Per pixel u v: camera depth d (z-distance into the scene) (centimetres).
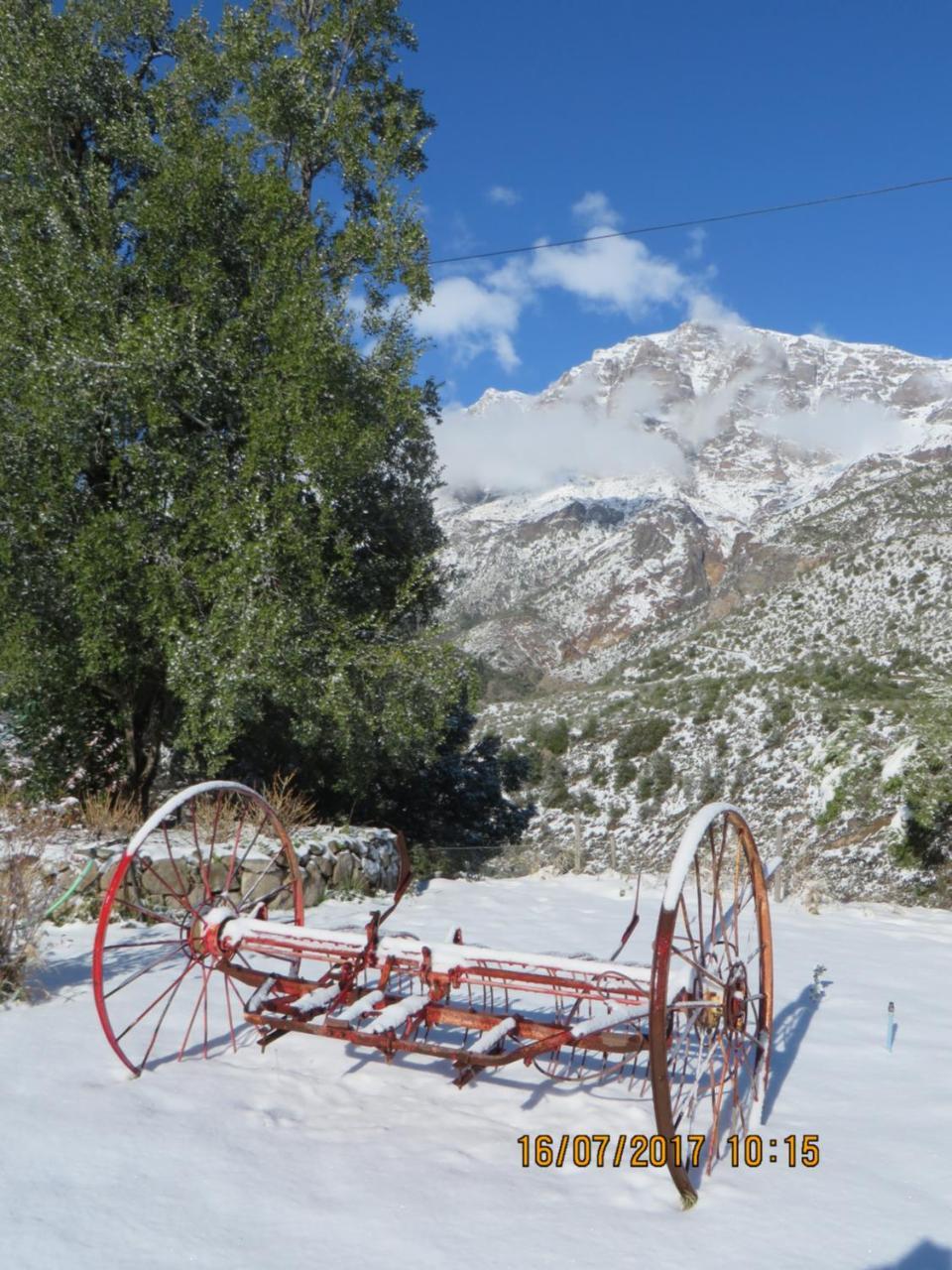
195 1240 318
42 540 1052
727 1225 339
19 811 792
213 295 1129
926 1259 318
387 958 480
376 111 1445
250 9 1293
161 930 787
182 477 1094
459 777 2175
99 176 1155
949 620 7481
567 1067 502
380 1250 317
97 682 1176
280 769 1501
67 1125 400
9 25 1187
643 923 919
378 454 1173
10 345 1025
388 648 1159
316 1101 446
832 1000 661
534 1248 321
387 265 1221
